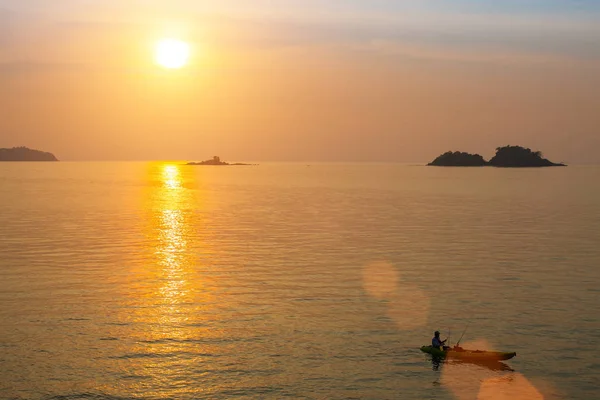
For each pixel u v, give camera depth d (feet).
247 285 194.08
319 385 121.39
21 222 364.79
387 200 565.12
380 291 188.03
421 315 163.53
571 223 369.91
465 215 422.41
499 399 116.98
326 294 183.83
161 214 420.77
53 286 190.49
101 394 116.37
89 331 147.84
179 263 230.68
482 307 170.91
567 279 205.36
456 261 238.07
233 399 115.24
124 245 274.16
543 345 142.10
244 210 456.45
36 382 120.78
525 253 257.34
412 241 292.81
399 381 124.06
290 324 154.71
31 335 144.87
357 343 142.61
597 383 123.34
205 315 161.17
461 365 131.75
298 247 272.10
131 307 167.53
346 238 302.66
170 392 117.50
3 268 218.79
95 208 465.06
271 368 128.26
